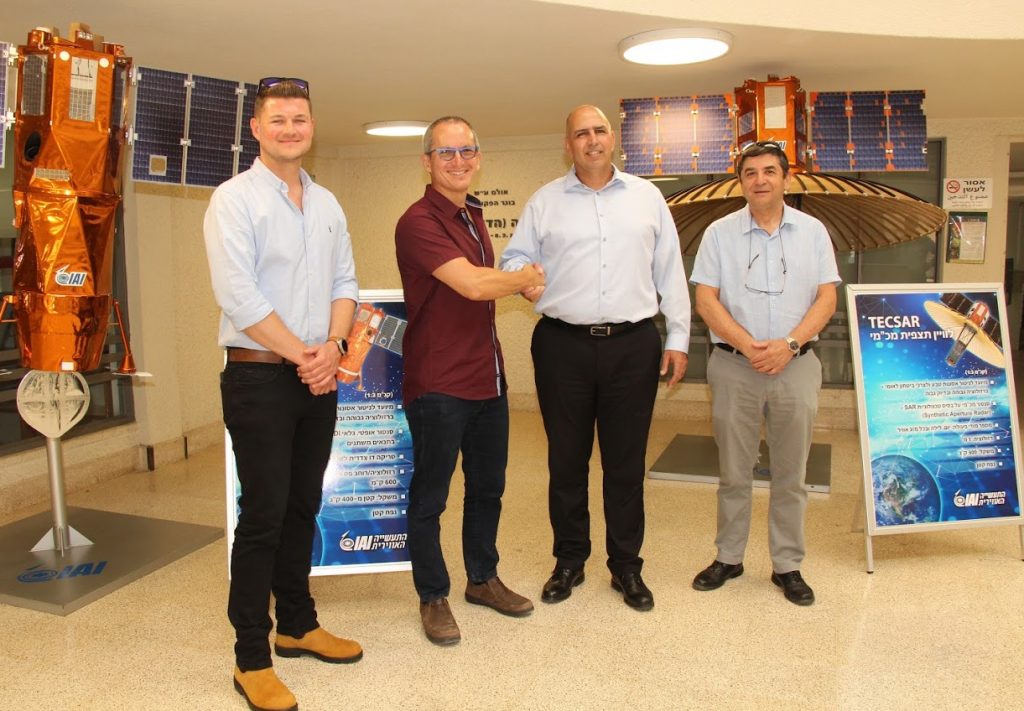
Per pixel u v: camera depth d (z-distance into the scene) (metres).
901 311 3.26
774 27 3.27
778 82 3.91
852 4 3.34
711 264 2.91
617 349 2.70
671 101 4.06
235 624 2.21
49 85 2.78
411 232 2.44
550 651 2.55
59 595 2.92
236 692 2.34
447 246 2.41
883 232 4.50
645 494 4.22
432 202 2.46
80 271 2.93
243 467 2.15
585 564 3.24
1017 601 2.87
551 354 2.77
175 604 2.94
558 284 2.74
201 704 2.29
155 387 4.79
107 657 2.55
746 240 2.82
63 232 2.88
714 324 2.84
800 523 2.91
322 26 3.19
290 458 2.20
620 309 2.69
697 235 4.82
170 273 4.89
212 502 4.14
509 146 6.27
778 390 2.80
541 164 6.27
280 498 2.17
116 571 3.14
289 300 2.18
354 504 2.95
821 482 4.22
